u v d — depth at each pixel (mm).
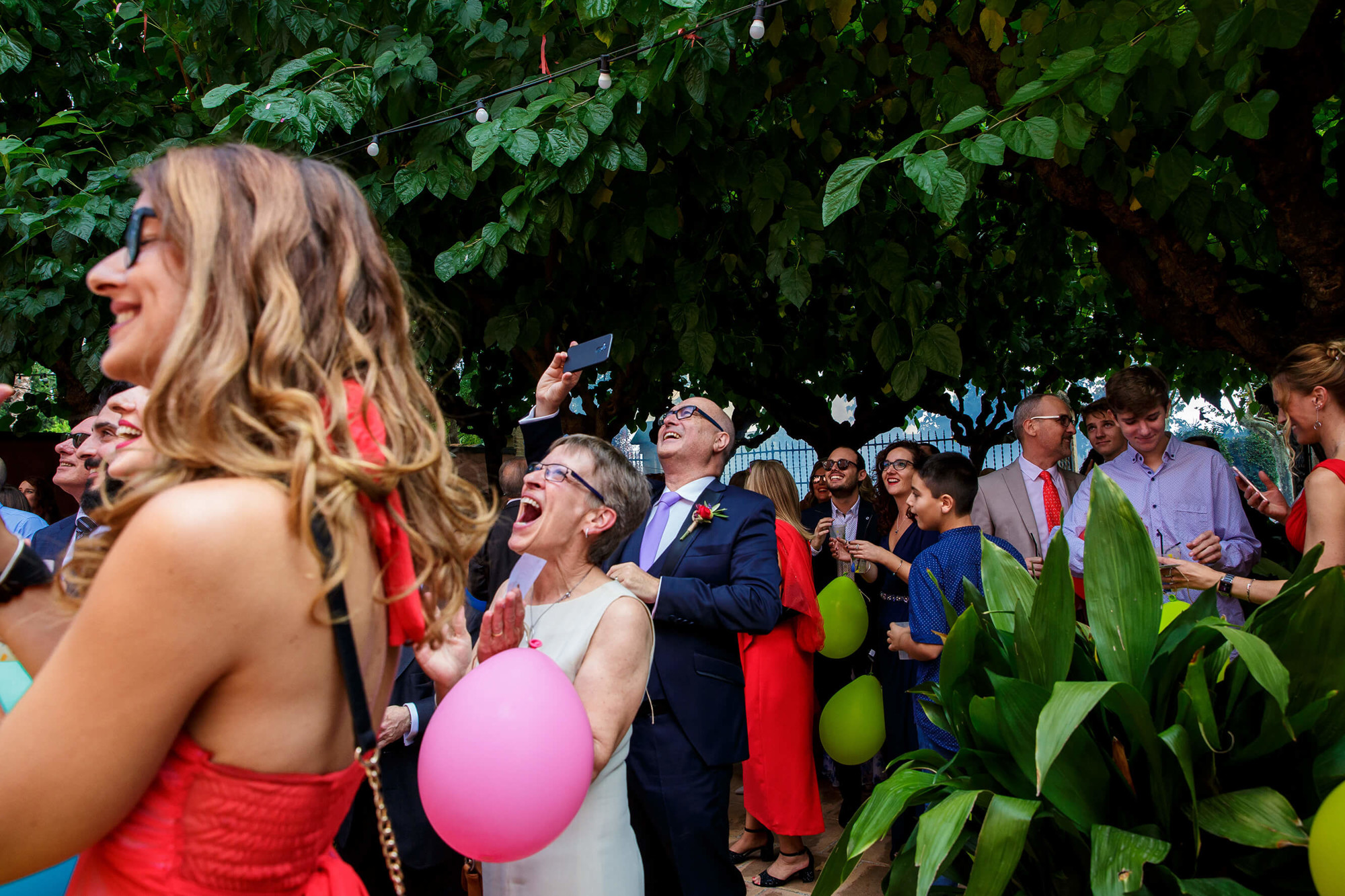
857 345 6031
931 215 4340
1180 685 1573
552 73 3158
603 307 4910
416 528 834
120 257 754
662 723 2443
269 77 3646
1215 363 7141
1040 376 8461
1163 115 2744
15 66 3578
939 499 3119
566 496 1890
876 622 4145
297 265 777
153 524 629
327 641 717
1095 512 1689
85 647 616
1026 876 1637
